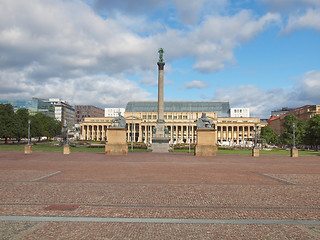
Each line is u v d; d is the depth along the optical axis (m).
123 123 53.62
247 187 19.45
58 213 12.78
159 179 22.83
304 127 111.62
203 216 12.51
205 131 54.41
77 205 14.19
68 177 23.52
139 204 14.48
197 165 34.81
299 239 9.84
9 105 114.56
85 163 35.97
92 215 12.52
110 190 17.98
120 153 52.44
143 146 87.25
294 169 31.61
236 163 38.66
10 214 12.59
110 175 24.88
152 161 39.91
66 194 16.67
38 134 131.12
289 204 14.72
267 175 25.98
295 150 56.31
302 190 18.56
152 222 11.62
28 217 12.17
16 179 22.27
